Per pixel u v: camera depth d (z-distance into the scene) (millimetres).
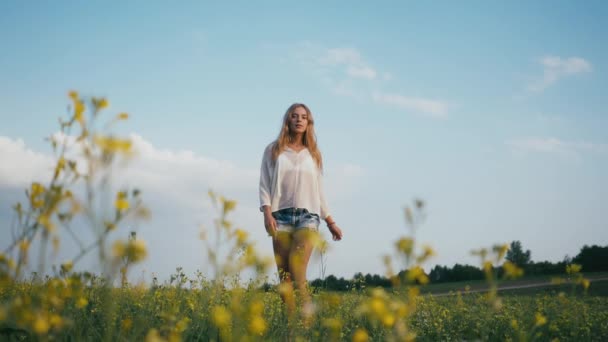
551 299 6109
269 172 4645
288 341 2889
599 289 13609
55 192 1439
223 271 2020
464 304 6316
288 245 4305
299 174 4508
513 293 10539
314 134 4824
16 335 2025
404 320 3975
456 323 4832
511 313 5105
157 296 3484
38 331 1486
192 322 2980
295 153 4625
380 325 3064
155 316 3146
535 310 5492
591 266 33969
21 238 1417
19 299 1485
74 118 1441
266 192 4602
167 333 2031
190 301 3330
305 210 4438
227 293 3121
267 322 3143
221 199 2023
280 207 4480
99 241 1447
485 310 5211
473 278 25000
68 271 1603
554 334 4305
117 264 1494
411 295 1710
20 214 1428
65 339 2254
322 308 2725
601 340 4551
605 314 5426
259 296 3105
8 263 1396
